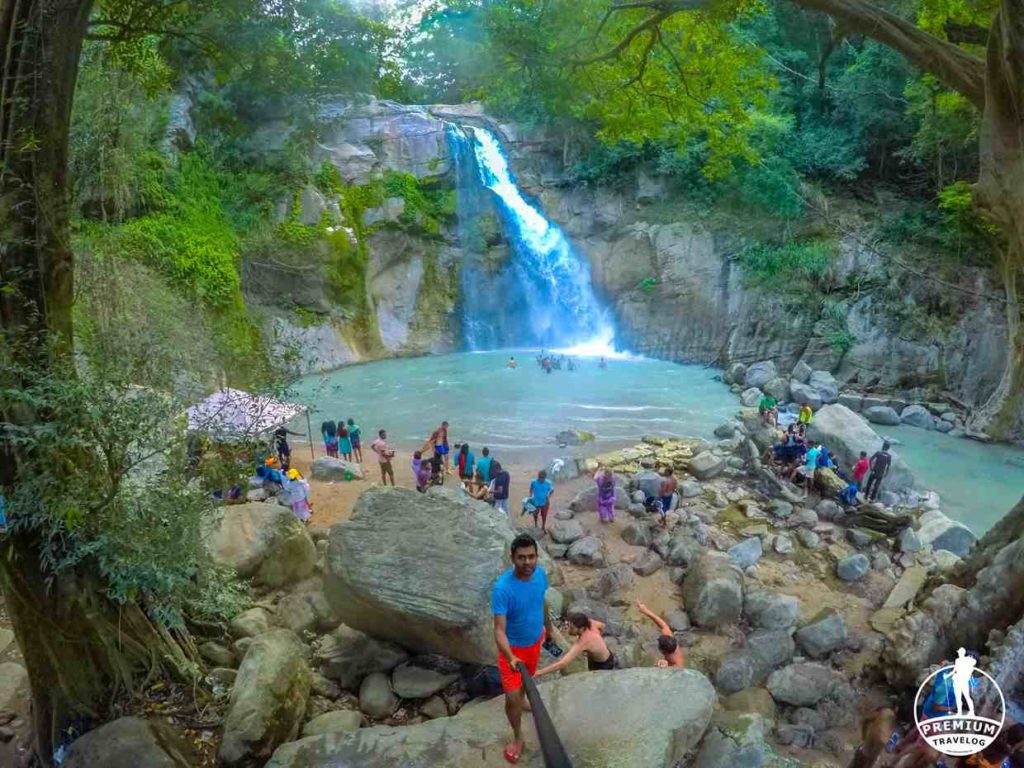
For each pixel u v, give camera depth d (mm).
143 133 22609
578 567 12523
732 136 15633
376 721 7191
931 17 11570
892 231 28172
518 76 14508
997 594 8508
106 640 6773
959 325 25609
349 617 7957
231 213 28516
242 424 8133
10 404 6031
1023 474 19484
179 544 6867
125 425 6133
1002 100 8039
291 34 9117
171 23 8914
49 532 6336
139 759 5852
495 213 36500
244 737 6125
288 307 30156
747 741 5875
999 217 8492
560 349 35562
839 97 29516
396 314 34438
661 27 13430
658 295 32875
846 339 27703
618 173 34750
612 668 7336
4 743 7008
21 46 6125
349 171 32781
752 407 24719
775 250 29891
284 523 10328
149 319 16766
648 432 21812
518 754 5590
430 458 16406
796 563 12945
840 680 8883
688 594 11102
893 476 17453
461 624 7156
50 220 6316
